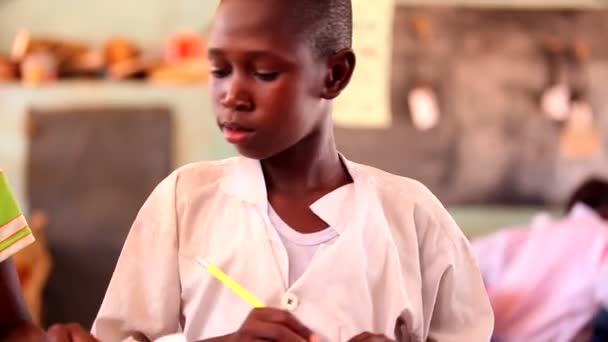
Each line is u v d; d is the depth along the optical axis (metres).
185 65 4.38
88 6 4.55
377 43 4.36
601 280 3.35
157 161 4.41
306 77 1.29
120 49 4.38
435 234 1.47
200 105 4.41
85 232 4.39
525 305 3.44
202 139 4.41
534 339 3.40
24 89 4.33
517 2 4.51
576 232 3.51
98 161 4.39
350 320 1.36
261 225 1.38
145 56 4.55
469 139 4.52
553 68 4.52
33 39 4.36
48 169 4.36
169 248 1.41
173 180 1.46
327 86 1.35
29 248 4.03
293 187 1.40
